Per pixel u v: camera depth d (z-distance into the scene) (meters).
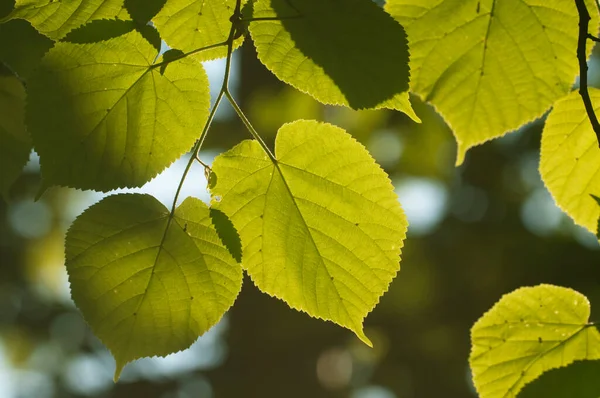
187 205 0.71
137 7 0.70
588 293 2.22
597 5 0.77
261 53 0.71
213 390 1.87
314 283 0.73
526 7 0.77
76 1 0.71
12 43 0.75
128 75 0.71
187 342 0.71
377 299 0.72
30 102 0.70
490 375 0.77
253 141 0.72
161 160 0.71
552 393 0.76
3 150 0.79
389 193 0.72
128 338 0.71
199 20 0.72
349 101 0.71
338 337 1.92
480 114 0.80
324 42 0.70
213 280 0.71
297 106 2.10
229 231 0.71
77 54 0.70
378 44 0.70
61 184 0.70
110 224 0.71
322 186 0.72
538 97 0.79
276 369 1.84
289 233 0.72
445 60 0.79
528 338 0.77
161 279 0.71
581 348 0.76
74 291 0.71
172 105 0.71
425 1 0.78
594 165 0.77
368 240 0.72
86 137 0.71
